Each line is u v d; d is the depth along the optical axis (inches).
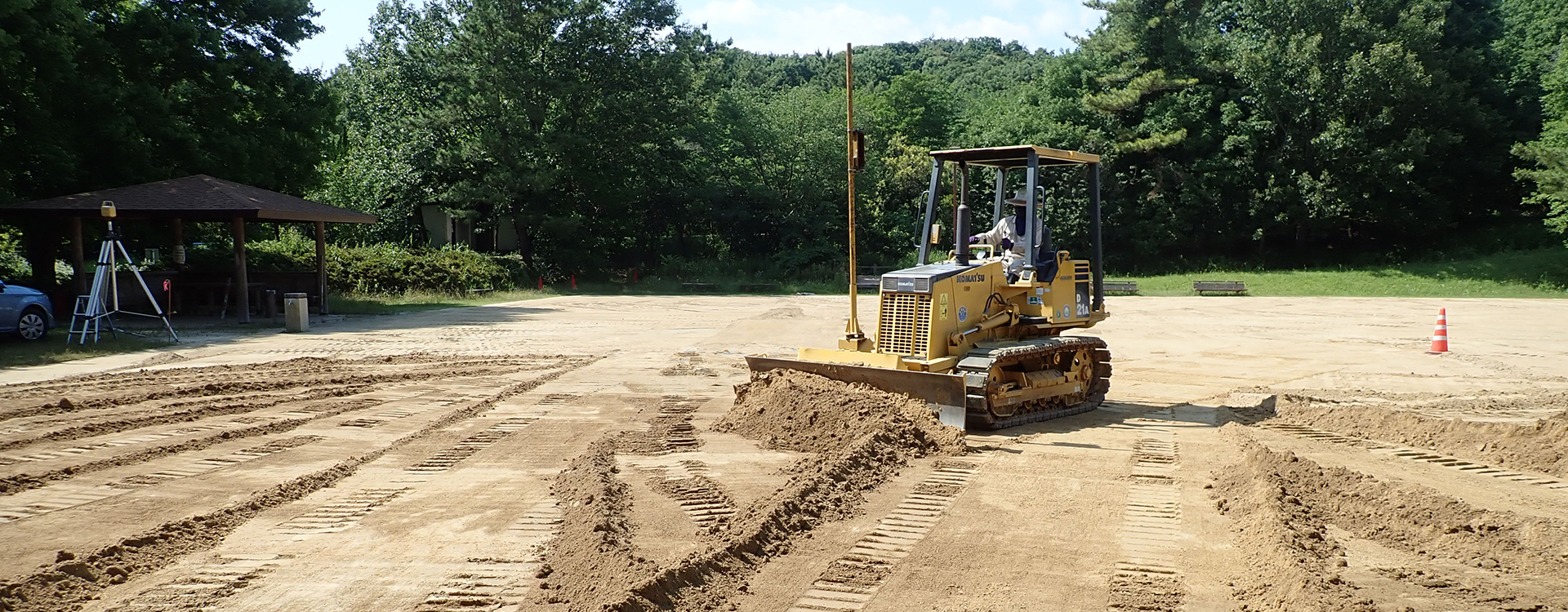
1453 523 260.1
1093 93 1990.7
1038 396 423.2
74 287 860.6
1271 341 775.7
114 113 965.2
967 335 404.5
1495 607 203.0
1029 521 265.1
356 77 1985.7
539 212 1689.2
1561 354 683.4
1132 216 1953.7
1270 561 226.4
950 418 376.5
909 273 404.2
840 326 875.4
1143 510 276.2
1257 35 1950.1
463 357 642.8
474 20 1635.1
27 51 863.7
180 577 218.7
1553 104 1630.2
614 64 1720.0
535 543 243.4
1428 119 1840.6
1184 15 1939.0
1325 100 1814.7
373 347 706.8
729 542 237.3
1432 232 1904.5
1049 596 208.4
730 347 714.8
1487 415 442.0
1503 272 1625.2
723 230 2022.6
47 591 206.4
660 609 198.8
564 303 1262.3
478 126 1688.0
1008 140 1980.8
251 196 917.2
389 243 1573.6
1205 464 335.6
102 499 285.9
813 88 2325.3
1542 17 1915.6
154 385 507.2
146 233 1106.1
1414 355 681.0
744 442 370.9
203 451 351.3
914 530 257.1
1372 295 1553.9
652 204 1978.3
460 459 339.6
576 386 517.7
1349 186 1800.0
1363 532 257.1
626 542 242.7
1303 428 409.7
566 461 337.4
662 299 1366.9
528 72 1632.6
